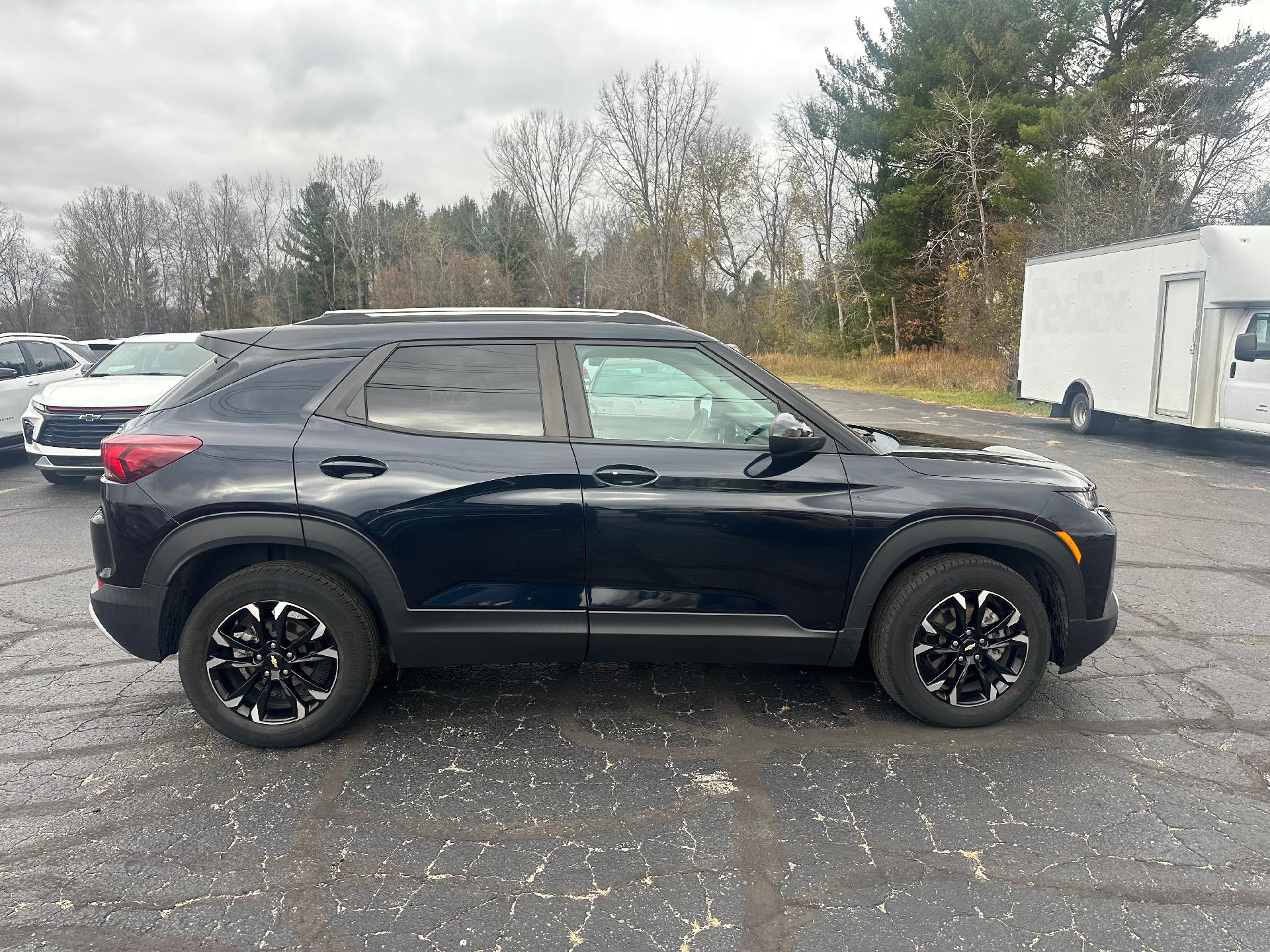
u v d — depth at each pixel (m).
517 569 3.27
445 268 71.88
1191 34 26.94
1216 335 10.84
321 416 3.30
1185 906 2.41
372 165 80.81
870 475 3.36
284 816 2.89
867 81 40.47
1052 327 14.69
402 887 2.51
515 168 61.72
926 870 2.58
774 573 3.33
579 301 65.44
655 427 3.37
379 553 3.21
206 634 3.26
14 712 3.74
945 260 34.94
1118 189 21.73
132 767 3.23
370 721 3.62
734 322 52.22
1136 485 9.21
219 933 2.30
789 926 2.33
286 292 85.31
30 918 2.36
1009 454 3.74
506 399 3.35
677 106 51.62
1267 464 10.62
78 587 5.73
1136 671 4.15
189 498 3.17
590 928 2.32
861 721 3.59
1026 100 31.95
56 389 9.20
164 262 82.62
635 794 3.03
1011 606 3.41
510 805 2.96
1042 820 2.86
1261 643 4.55
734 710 3.71
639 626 3.34
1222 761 3.26
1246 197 20.94
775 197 48.81
